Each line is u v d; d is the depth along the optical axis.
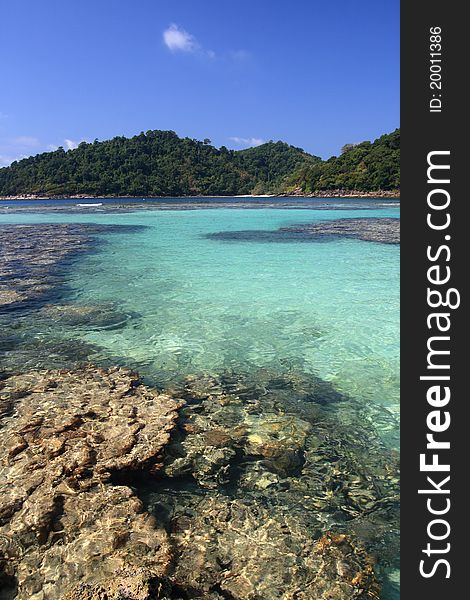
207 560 3.56
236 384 6.50
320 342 8.07
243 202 73.75
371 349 7.79
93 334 8.30
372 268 14.30
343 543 3.78
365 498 4.31
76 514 3.91
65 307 9.85
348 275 13.26
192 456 4.85
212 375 6.76
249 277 12.95
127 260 15.62
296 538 3.81
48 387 6.15
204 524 3.94
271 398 6.14
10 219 34.03
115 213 41.47
